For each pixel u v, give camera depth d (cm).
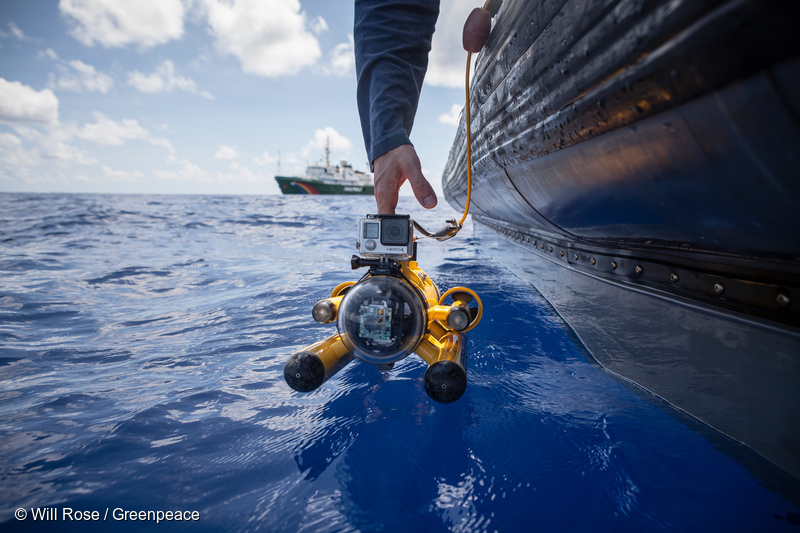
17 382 228
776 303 136
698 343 169
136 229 1070
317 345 187
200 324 327
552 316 340
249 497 139
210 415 191
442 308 197
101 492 141
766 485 136
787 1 68
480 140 298
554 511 131
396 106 192
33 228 1059
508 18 201
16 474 150
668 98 103
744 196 109
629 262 226
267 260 622
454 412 190
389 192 196
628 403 194
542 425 178
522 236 482
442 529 125
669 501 133
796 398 130
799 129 82
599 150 147
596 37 119
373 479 147
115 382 228
